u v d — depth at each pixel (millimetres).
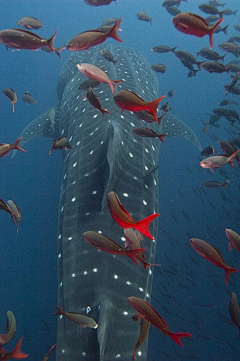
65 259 5371
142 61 11383
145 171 6441
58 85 12172
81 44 4172
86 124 7109
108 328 4340
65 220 5824
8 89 5527
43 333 8977
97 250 5125
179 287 9352
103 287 4758
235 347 7895
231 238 3992
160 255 9938
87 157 6352
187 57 7500
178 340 2805
